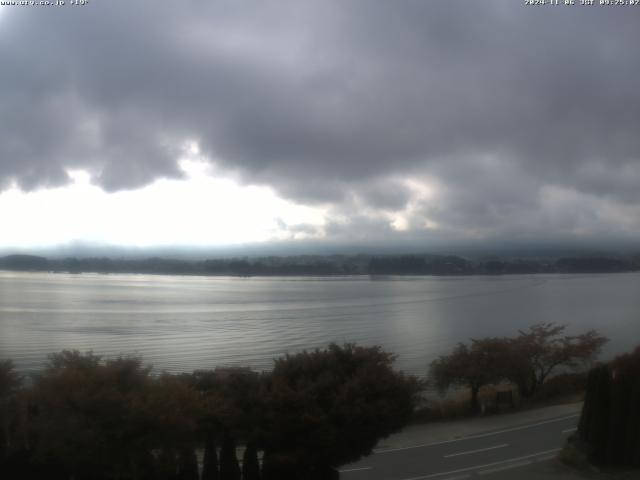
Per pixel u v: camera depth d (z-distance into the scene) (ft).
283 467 46.39
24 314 337.72
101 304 423.23
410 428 80.69
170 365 163.73
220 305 428.97
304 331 269.44
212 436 46.03
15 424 43.57
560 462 62.44
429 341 224.94
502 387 111.14
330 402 47.67
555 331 128.77
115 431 39.96
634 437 59.31
